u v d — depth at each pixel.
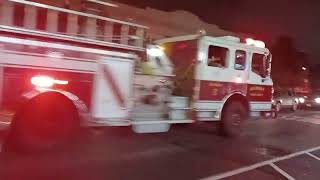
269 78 11.72
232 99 10.79
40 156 7.23
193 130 11.91
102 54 7.66
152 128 8.74
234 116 10.80
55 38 7.15
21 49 6.61
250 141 10.88
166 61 9.18
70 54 7.21
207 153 8.80
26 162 6.80
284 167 8.06
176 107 9.39
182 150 8.93
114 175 6.49
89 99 7.50
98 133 7.82
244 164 8.03
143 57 8.61
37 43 6.79
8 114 6.53
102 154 7.88
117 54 7.91
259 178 7.05
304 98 25.67
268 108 11.74
